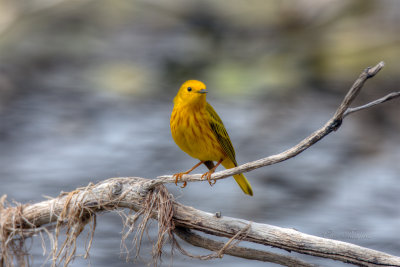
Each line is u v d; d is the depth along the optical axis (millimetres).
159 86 21797
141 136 15359
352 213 10148
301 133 16031
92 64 23781
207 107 7090
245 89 21578
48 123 16359
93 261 8039
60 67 23422
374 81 22297
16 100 18812
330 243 5359
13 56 23625
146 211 5652
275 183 11992
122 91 20766
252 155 13891
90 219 5953
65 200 5953
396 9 25125
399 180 12195
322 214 10141
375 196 11141
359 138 15820
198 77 22969
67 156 13500
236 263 8320
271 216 10055
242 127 16641
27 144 14438
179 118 6789
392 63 22703
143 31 27172
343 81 22375
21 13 25594
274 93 21156
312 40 24781
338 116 4605
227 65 23438
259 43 25422
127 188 5738
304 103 19781
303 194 11289
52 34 25625
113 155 13711
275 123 17062
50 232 6160
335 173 12742
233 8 27703
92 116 17250
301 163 13477
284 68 23125
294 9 26078
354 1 25500
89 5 27281
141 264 7980
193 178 5586
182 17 27875
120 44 25781
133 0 28016
